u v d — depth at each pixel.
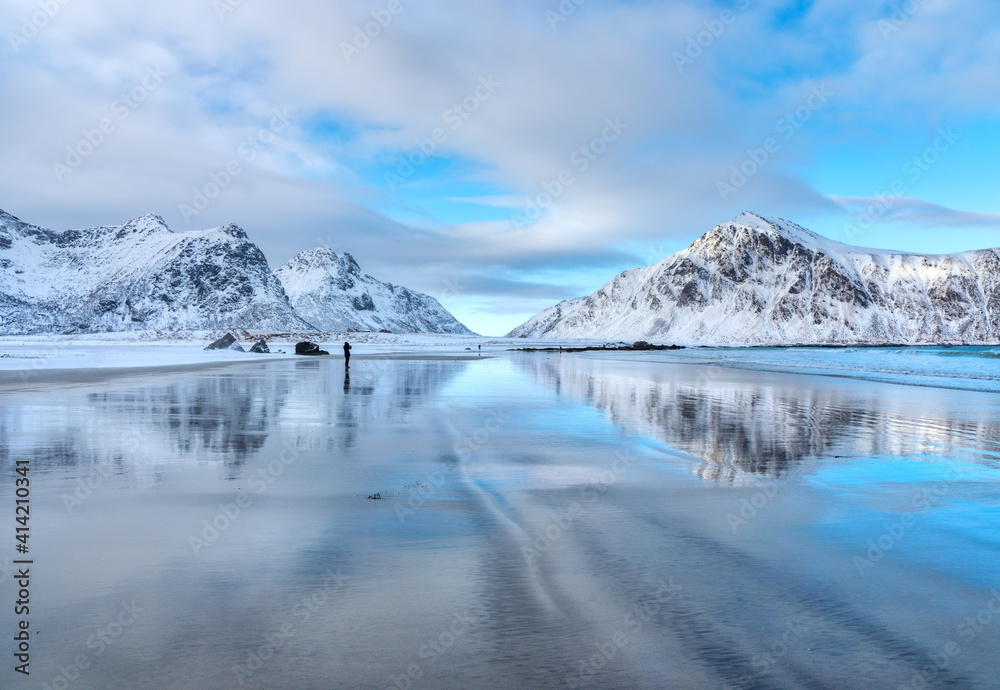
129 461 9.60
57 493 7.55
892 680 3.49
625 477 8.90
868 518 6.84
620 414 16.94
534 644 3.84
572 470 9.36
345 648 3.76
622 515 6.87
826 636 4.01
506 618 4.20
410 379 30.61
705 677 3.48
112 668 3.48
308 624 4.06
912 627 4.16
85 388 22.72
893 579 5.00
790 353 99.00
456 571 5.07
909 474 9.34
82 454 10.15
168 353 58.47
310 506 7.08
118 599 4.41
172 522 6.34
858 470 9.61
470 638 3.91
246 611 4.25
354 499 7.44
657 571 5.12
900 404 20.53
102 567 5.02
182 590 4.58
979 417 16.98
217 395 20.61
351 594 4.56
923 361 54.16
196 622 4.07
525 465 9.70
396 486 8.16
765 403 20.59
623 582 4.88
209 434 12.42
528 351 98.50
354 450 10.85
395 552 5.52
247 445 11.23
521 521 6.59
